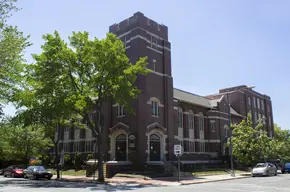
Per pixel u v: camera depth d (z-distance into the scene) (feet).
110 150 113.09
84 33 82.28
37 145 141.18
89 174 100.89
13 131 123.34
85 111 84.84
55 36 81.10
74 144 154.20
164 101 119.34
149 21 121.08
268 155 150.51
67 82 81.76
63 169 131.44
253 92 205.77
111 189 58.90
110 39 85.30
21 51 67.87
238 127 128.77
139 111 106.11
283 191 55.26
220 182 80.59
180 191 54.44
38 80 80.79
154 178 89.61
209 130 152.46
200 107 151.23
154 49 120.26
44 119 92.89
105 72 82.53
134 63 111.24
